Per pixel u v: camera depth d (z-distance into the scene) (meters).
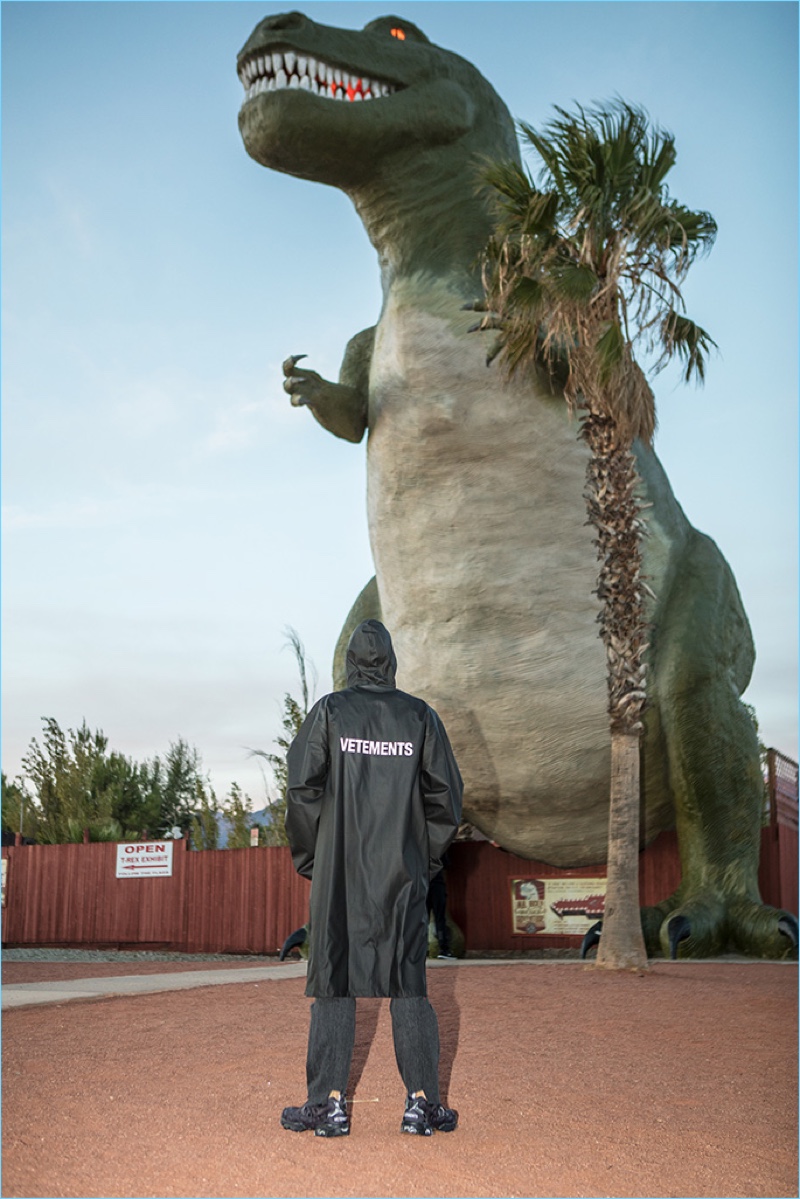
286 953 14.33
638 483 13.48
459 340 12.87
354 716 4.03
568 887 15.91
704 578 13.76
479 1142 3.80
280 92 12.68
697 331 11.73
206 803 32.25
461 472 12.98
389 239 13.74
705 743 12.88
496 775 13.49
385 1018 6.54
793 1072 5.14
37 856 22.30
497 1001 7.66
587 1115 4.24
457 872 16.52
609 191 11.19
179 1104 4.27
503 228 11.89
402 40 13.61
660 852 14.78
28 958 18.81
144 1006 7.32
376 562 14.00
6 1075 4.78
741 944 12.26
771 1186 3.42
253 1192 3.22
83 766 39.44
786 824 15.60
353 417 14.12
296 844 4.04
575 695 12.94
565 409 12.84
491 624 13.02
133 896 21.00
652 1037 6.11
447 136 13.48
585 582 12.92
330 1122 3.81
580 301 11.02
